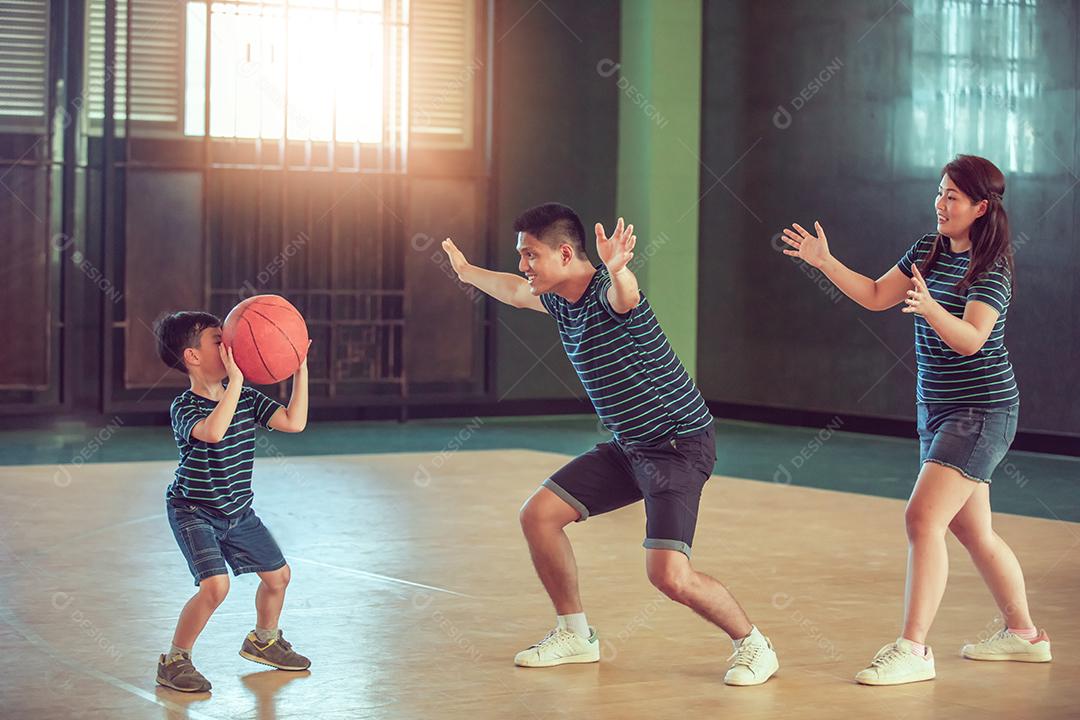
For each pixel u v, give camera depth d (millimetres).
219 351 3930
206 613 3883
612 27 13297
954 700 3844
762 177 12602
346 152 12336
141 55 11609
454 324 12805
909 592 4105
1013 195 10555
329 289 12320
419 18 12500
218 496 3924
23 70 11281
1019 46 10477
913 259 4281
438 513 7332
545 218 3957
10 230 11305
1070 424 10305
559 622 4289
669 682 4023
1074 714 3705
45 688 3904
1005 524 7160
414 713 3678
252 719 3609
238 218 12008
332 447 10680
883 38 11500
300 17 12070
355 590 5344
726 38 12867
